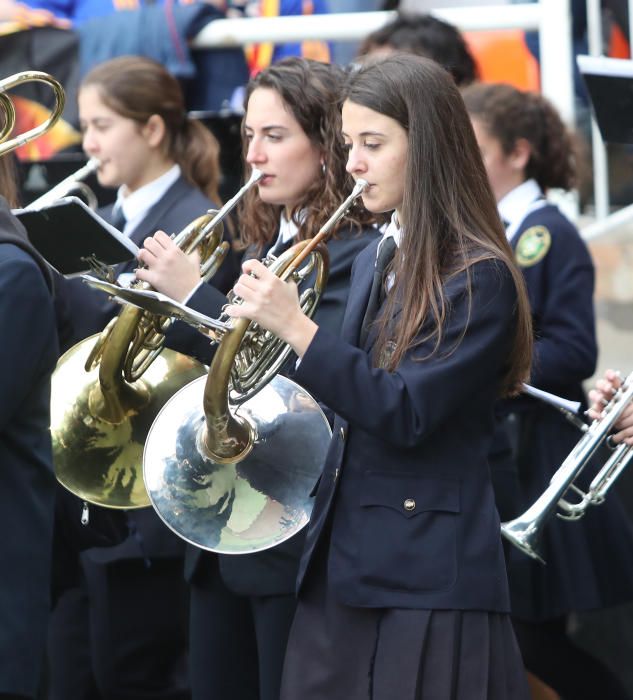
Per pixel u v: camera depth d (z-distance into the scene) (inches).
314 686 455.2
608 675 649.0
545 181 665.0
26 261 442.0
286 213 561.9
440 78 459.2
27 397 451.5
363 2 865.5
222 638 541.3
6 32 776.9
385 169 456.1
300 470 488.1
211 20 779.4
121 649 644.1
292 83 546.6
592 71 544.1
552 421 622.5
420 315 442.9
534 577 616.4
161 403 528.1
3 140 465.4
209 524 483.5
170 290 498.6
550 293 627.8
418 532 444.5
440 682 437.1
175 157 649.0
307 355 437.7
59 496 542.6
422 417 436.1
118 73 639.8
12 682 437.7
